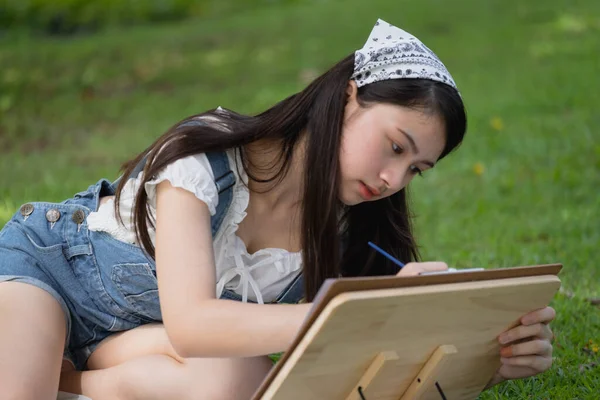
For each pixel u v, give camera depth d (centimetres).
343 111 281
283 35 1482
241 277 297
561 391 337
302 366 237
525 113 973
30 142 939
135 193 301
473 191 711
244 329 254
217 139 282
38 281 306
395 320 241
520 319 280
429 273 245
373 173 277
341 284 224
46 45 1427
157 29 1585
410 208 331
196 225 273
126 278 309
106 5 1662
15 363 292
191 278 265
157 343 312
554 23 1485
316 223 285
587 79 1112
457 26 1499
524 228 602
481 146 845
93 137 952
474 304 256
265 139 292
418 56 278
